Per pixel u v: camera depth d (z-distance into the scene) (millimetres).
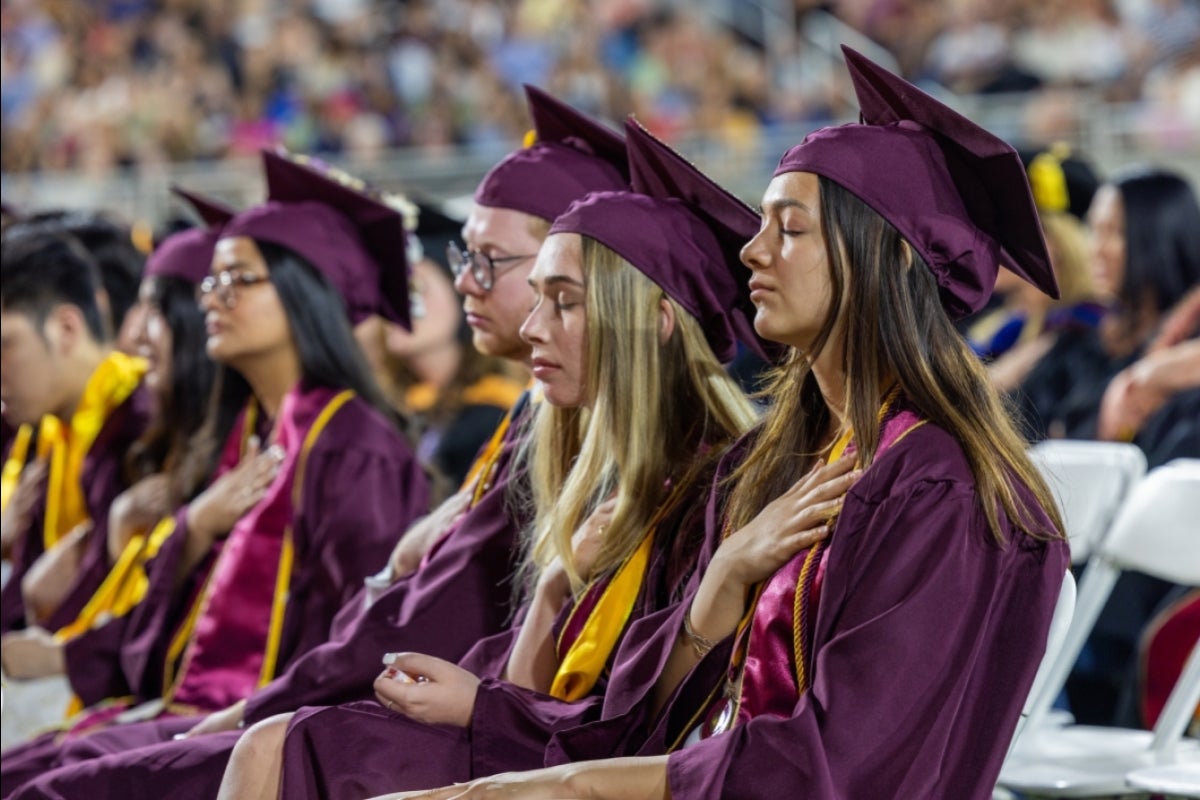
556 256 7871
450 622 8750
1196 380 13328
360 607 9508
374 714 7363
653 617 7340
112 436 12633
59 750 9836
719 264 7945
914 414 6641
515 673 7996
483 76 34469
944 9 33781
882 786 6141
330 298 10781
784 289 6672
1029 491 6578
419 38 35250
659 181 8086
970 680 6398
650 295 7812
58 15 37031
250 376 11055
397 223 10977
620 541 7812
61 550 12453
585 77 33656
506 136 32781
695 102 33438
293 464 10492
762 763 6133
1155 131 25219
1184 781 8477
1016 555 6465
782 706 6621
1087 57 31641
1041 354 15984
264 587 10383
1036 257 6844
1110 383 14633
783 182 6684
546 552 8164
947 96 30281
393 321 11297
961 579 6289
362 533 10305
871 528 6410
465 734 7438
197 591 10859
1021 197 6672
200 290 11766
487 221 8984
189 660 10391
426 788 7273
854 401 6629
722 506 7414
